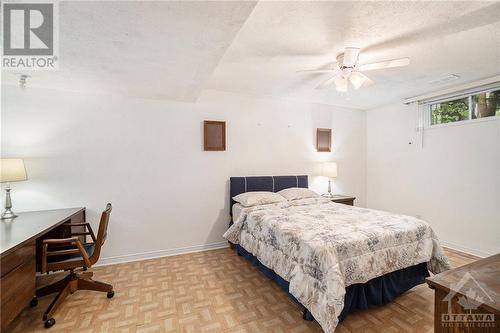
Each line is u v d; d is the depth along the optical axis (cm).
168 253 325
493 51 227
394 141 425
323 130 433
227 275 264
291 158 409
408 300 214
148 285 242
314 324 182
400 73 283
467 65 260
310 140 425
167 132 326
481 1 154
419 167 385
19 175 235
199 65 212
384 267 193
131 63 207
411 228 218
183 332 174
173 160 329
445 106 355
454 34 196
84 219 283
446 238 348
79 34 160
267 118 390
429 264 230
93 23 147
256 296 221
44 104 272
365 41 206
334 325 152
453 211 340
